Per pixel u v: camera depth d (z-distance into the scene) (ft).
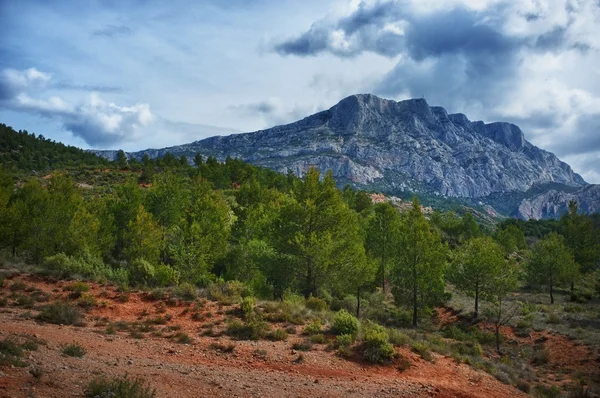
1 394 20.66
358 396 34.53
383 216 131.64
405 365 45.98
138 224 95.61
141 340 43.55
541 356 82.43
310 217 87.86
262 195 163.84
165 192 130.52
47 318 46.34
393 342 53.36
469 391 42.80
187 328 50.44
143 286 68.54
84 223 97.04
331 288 95.55
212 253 93.04
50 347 33.94
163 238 114.01
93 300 55.67
